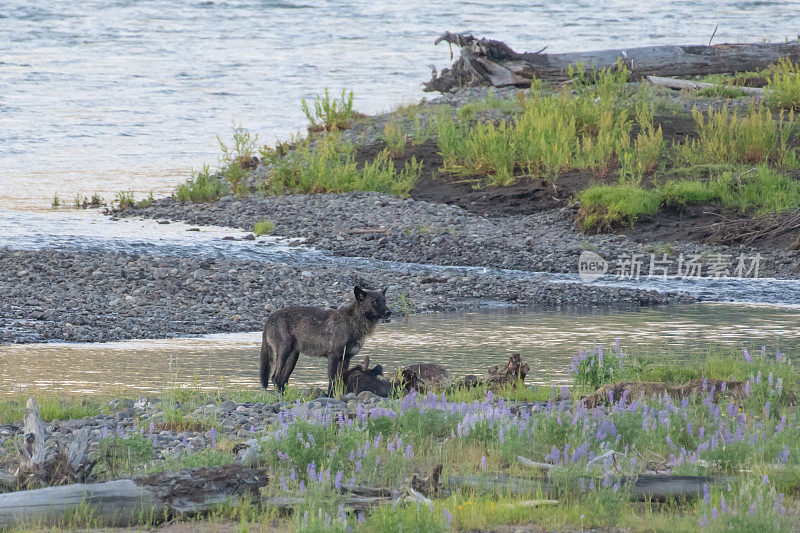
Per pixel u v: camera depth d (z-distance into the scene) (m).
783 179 99.31
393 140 126.88
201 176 118.00
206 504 23.36
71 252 81.69
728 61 144.62
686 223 95.44
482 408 32.59
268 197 112.38
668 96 134.25
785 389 36.59
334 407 37.22
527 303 73.62
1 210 109.38
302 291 73.25
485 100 140.25
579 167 111.81
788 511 22.34
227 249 87.62
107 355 53.38
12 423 36.78
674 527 21.30
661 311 69.88
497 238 94.56
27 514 22.16
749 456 26.61
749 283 80.19
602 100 126.25
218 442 31.92
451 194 109.50
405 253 89.69
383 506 22.73
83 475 25.53
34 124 189.62
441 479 25.41
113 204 114.75
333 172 113.44
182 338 59.47
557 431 28.84
